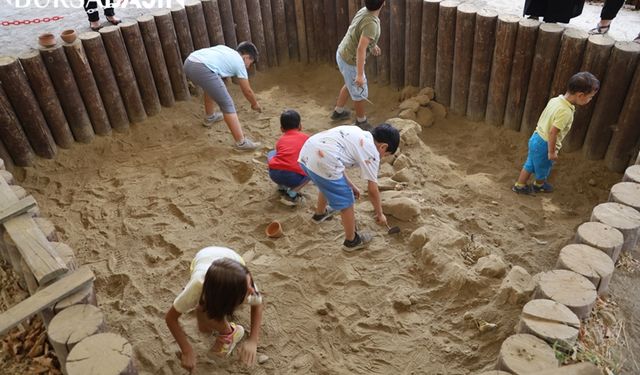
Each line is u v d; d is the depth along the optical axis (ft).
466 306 12.92
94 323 9.82
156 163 19.27
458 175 18.13
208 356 12.05
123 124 20.72
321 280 13.98
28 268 11.90
